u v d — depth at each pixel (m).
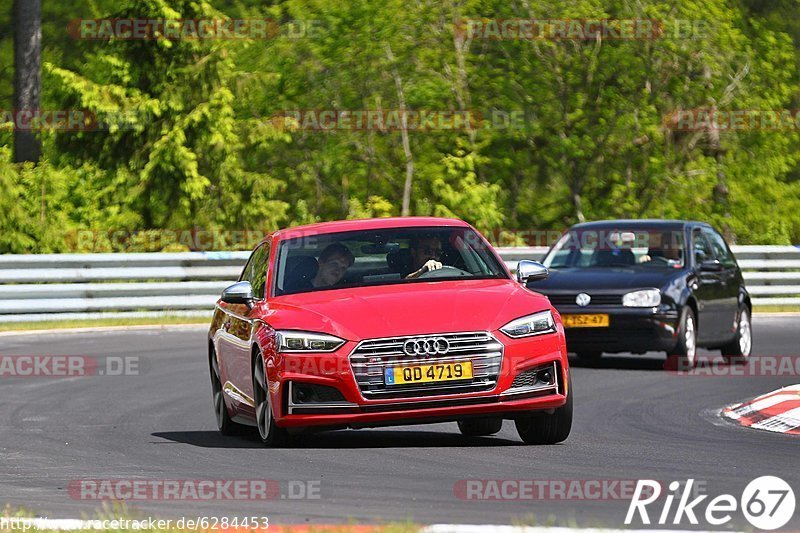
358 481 29.28
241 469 31.48
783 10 149.12
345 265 36.03
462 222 38.34
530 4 114.88
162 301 77.56
